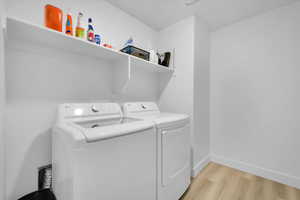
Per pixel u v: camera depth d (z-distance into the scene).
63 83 1.28
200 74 2.11
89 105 1.33
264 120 1.89
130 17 1.92
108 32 1.64
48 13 0.97
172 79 2.16
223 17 2.02
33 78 1.11
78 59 1.38
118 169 0.88
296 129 1.66
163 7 1.78
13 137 1.02
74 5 1.34
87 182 0.75
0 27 0.68
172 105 2.16
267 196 1.50
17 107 1.04
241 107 2.08
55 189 1.04
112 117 1.46
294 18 1.68
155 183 1.16
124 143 0.91
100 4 1.57
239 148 2.09
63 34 0.98
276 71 1.80
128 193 0.94
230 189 1.62
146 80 2.13
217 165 2.22
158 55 2.08
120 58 1.55
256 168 1.92
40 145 1.14
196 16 1.98
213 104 2.37
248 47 2.02
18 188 1.04
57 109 1.19
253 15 1.97
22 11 1.06
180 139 1.45
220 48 2.30
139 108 1.75
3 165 0.76
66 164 0.83
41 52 1.15
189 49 1.97
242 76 2.08
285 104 1.73
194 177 1.87
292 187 1.64
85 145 0.74
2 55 0.71
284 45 1.74
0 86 0.69
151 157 1.11
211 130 2.38
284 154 1.73
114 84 1.66
